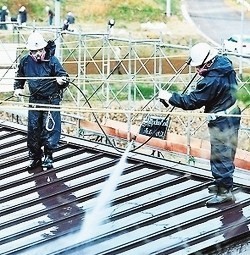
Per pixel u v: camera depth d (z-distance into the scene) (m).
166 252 9.91
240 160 13.83
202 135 19.22
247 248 10.35
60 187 12.55
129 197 11.90
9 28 34.78
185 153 15.07
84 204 11.79
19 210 11.67
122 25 41.56
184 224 10.73
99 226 10.88
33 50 12.60
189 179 12.58
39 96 12.95
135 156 13.80
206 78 10.75
